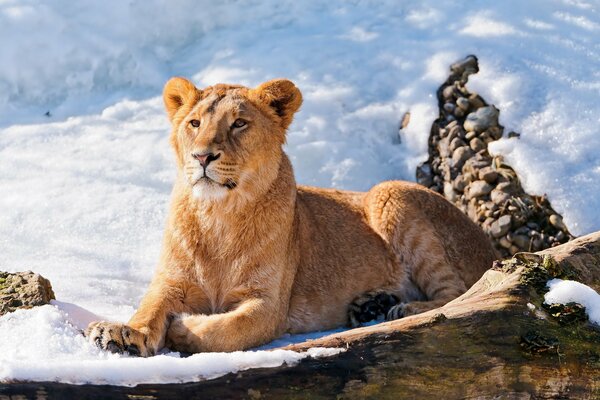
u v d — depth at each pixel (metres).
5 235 12.74
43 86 16.12
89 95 16.20
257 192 9.55
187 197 9.59
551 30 15.81
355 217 11.52
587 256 9.28
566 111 14.52
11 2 16.58
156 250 12.58
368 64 15.99
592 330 8.38
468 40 15.80
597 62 15.20
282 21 17.23
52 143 14.91
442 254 11.41
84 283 11.41
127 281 11.73
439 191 14.64
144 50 16.62
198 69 16.33
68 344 8.11
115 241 12.76
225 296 9.72
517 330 8.22
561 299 8.47
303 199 11.27
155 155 14.52
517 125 14.60
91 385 7.29
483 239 12.05
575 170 13.97
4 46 16.11
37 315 8.60
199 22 17.16
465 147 14.61
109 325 8.32
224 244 9.57
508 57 15.36
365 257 11.24
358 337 8.00
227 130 9.34
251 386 7.56
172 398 7.39
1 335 8.30
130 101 15.94
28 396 7.22
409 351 7.98
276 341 9.80
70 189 13.75
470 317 8.20
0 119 15.62
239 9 17.44
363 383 7.79
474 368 8.02
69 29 16.48
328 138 14.87
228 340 9.01
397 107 15.38
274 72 15.92
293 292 10.52
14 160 14.41
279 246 9.73
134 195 13.65
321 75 15.86
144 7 16.81
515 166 14.21
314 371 7.71
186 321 9.12
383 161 14.90
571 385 8.23
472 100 15.01
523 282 8.62
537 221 13.83
